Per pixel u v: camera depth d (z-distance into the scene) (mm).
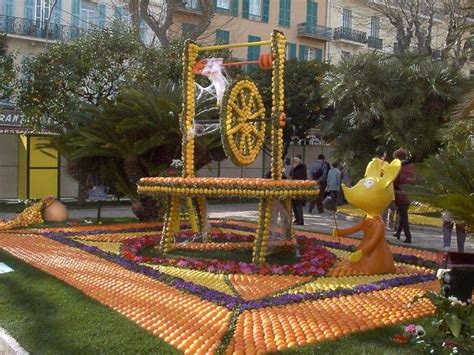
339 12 40312
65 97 20500
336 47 39969
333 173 19031
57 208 14250
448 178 6945
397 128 20766
